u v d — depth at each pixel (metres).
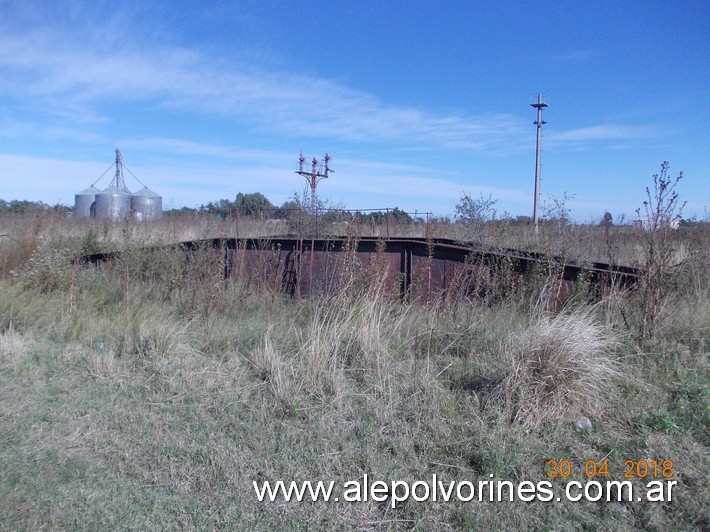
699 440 4.42
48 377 6.16
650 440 4.38
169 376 6.02
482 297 8.22
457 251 8.73
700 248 8.33
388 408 5.09
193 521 3.72
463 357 6.35
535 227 11.95
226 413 5.23
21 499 3.86
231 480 4.18
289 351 6.73
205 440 4.74
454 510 3.79
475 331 6.88
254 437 4.76
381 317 7.21
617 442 4.41
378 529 3.68
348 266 8.61
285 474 4.25
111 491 4.02
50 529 3.57
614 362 5.70
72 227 16.38
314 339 6.30
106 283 10.06
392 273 9.08
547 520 3.67
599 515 3.69
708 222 9.65
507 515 3.70
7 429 4.88
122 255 10.20
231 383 5.86
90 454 4.53
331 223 13.15
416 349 6.60
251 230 15.83
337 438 4.69
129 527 3.63
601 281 7.75
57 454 4.49
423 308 7.91
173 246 10.57
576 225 10.98
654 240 6.72
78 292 9.38
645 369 5.73
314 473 4.27
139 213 24.69
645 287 6.72
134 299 9.05
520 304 7.88
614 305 7.08
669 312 6.90
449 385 5.57
